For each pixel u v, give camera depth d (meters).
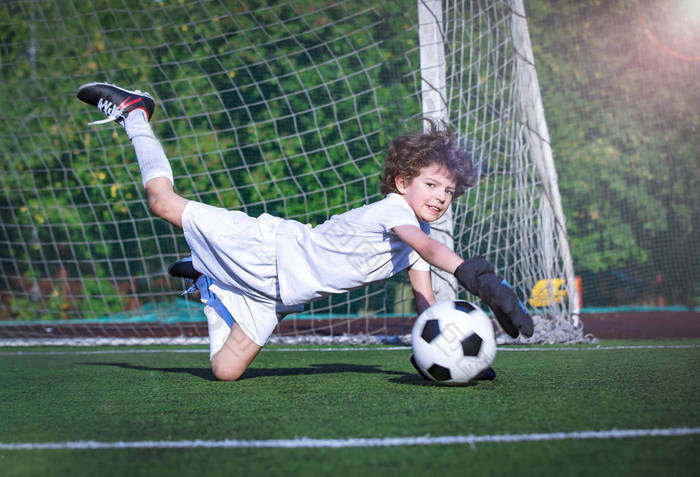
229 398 2.37
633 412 1.94
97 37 6.15
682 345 4.40
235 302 2.87
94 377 3.13
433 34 4.48
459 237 4.93
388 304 6.62
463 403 2.13
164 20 6.07
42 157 6.42
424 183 2.65
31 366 3.67
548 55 6.86
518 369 3.10
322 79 5.89
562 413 1.93
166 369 3.46
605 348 4.21
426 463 1.41
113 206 6.51
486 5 4.74
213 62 6.05
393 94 5.82
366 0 5.82
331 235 2.65
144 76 6.09
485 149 4.97
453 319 2.42
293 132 6.01
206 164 6.09
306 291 2.67
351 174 5.95
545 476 1.31
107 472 1.40
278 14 5.97
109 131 6.33
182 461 1.47
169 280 6.67
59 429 1.87
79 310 6.76
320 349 4.46
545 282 4.94
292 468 1.39
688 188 7.16
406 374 3.02
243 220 2.78
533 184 4.90
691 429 1.70
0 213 6.69
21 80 6.31
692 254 7.32
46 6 6.18
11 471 1.43
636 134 7.04
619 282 7.59
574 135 7.00
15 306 6.80
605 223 7.21
